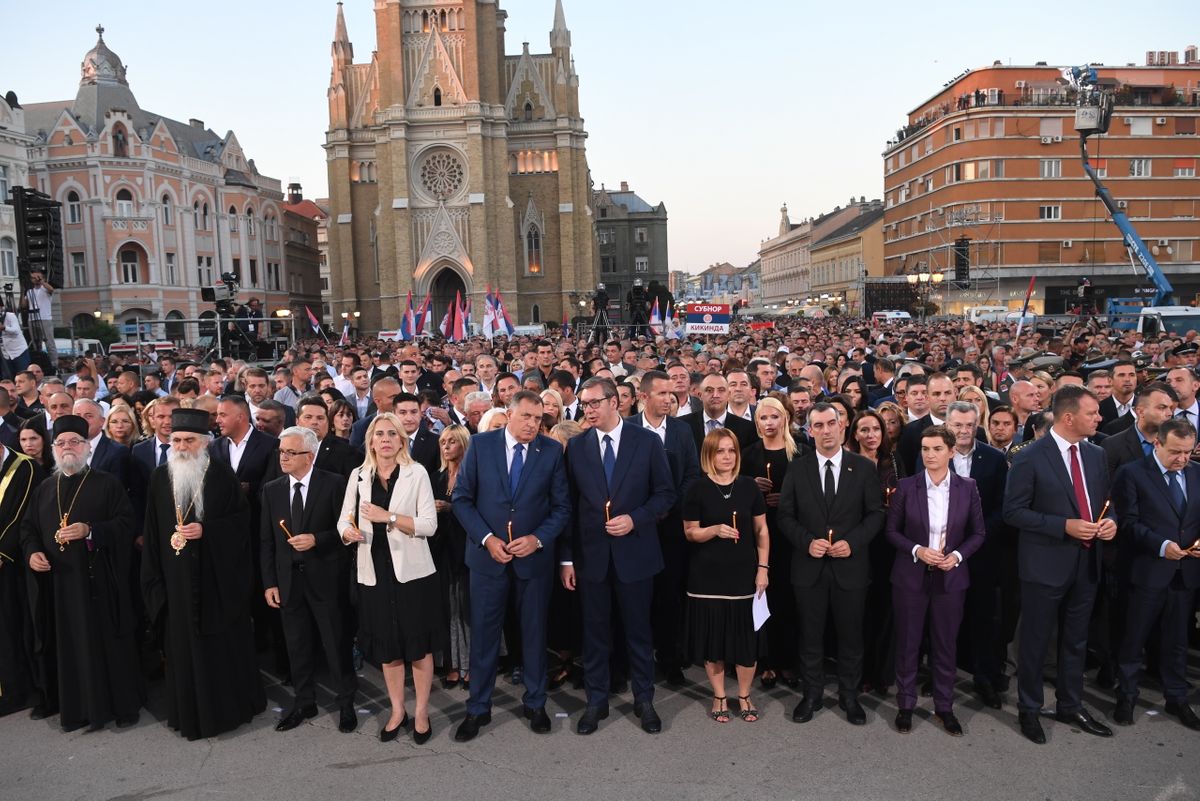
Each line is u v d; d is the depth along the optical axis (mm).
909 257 80000
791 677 6863
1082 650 5902
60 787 5371
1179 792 5066
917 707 6324
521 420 6082
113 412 8070
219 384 11398
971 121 68750
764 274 152125
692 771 5430
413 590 5844
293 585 6137
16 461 6535
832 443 6125
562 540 6359
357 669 7336
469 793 5211
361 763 5621
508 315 67875
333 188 69625
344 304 69625
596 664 6121
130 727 6234
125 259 50781
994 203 68625
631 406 8953
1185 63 73625
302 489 6219
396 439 5957
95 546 6141
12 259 39469
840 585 6055
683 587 6969
